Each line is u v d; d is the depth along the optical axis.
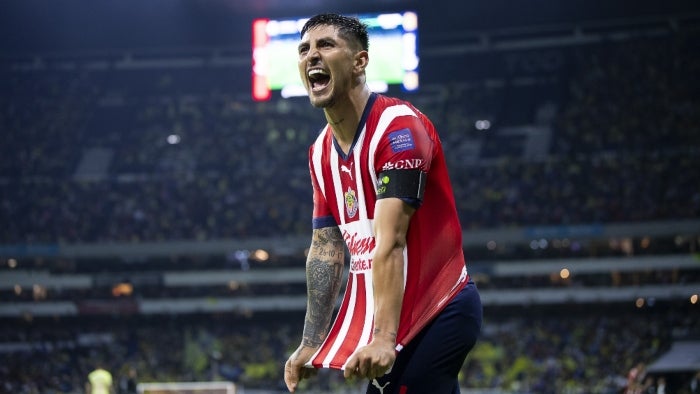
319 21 4.13
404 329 4.01
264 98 69.88
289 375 4.54
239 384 56.09
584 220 59.34
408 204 3.94
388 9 68.50
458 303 4.12
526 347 56.97
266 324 65.25
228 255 64.62
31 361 60.78
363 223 4.23
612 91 72.12
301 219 63.88
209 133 74.31
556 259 60.16
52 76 79.62
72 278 64.12
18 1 73.44
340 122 4.18
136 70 80.56
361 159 4.14
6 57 80.56
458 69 78.38
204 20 76.81
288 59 69.62
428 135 4.11
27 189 68.69
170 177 69.44
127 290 64.50
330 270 4.60
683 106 68.56
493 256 61.72
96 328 65.06
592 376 52.31
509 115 73.81
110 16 76.69
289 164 70.31
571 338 57.88
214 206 66.00
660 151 65.25
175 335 63.94
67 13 75.81
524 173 65.38
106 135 74.88
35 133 74.25
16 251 63.53
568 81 75.25
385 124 4.07
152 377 58.22
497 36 79.25
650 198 60.09
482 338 59.16
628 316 59.69
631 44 75.69
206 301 63.94
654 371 49.53
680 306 59.53
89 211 66.19
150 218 65.31
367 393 4.22
